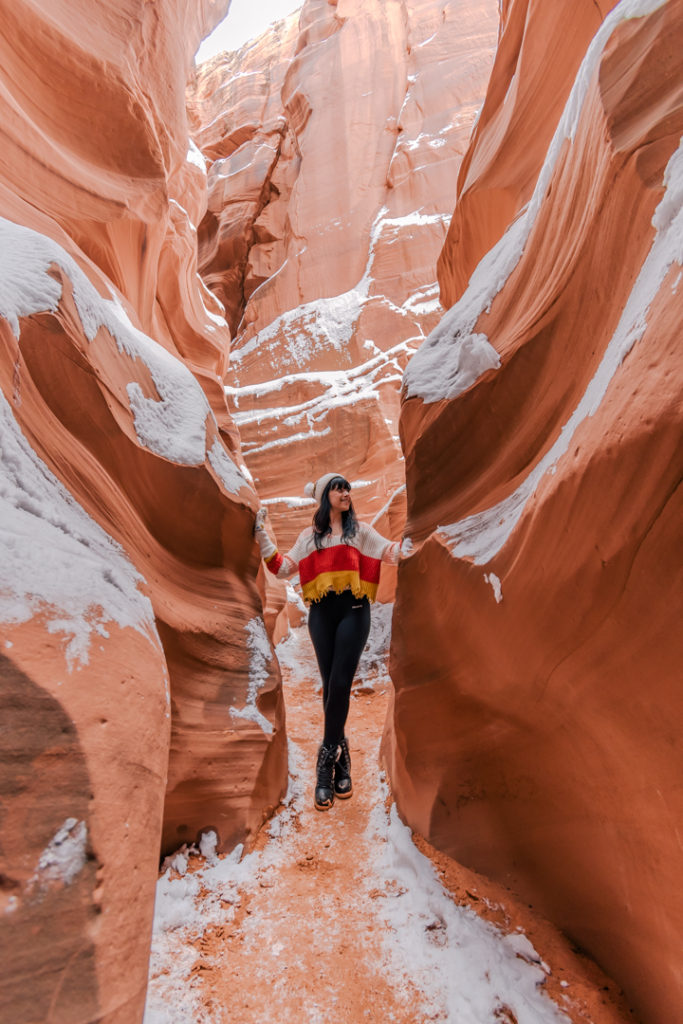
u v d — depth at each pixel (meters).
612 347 1.32
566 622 1.33
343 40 15.89
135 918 0.88
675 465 0.94
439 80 14.62
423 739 2.32
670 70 1.24
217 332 6.41
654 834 1.32
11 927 0.72
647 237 1.24
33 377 1.61
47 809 0.82
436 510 2.55
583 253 1.58
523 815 1.91
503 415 2.13
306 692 4.88
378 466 11.08
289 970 1.57
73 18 2.92
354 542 2.77
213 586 2.67
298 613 7.66
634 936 1.43
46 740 0.87
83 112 3.07
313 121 15.46
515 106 3.08
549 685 1.53
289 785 2.86
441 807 2.21
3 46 2.56
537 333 1.89
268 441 12.09
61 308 1.74
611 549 1.12
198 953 1.63
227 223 16.31
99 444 1.89
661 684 1.13
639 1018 1.39
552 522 1.28
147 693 1.17
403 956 1.63
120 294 3.10
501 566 1.56
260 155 16.52
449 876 2.02
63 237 2.57
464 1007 1.43
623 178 1.29
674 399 0.92
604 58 1.42
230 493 2.80
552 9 2.59
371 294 13.60
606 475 1.09
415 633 2.38
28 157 2.61
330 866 2.16
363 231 14.27
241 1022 1.39
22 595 1.02
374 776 3.02
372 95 15.20
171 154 4.08
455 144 13.97
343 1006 1.44
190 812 2.10
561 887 1.74
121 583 1.42
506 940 1.68
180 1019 1.38
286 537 10.76
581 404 1.47
